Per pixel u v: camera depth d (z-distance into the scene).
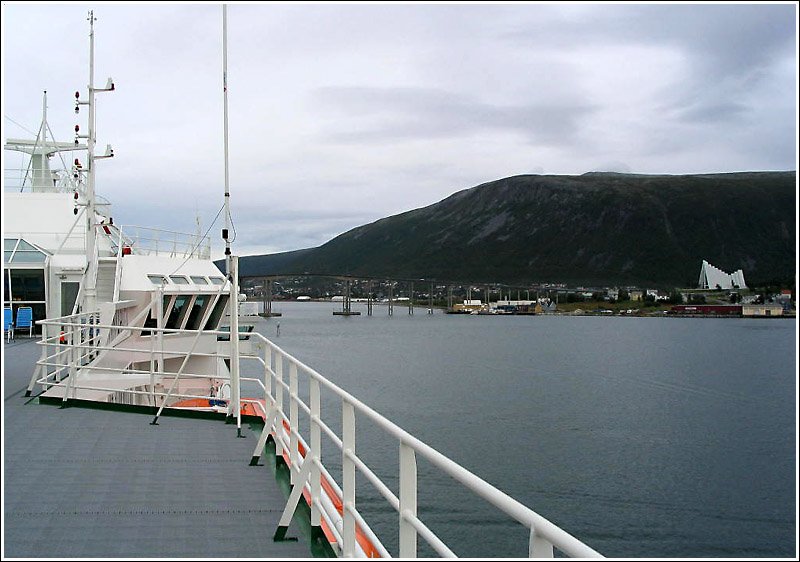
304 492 7.41
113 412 12.09
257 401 13.06
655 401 49.38
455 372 66.31
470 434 36.59
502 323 175.50
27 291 22.75
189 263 19.48
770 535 21.75
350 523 4.84
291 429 7.64
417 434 36.41
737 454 32.94
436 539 3.23
